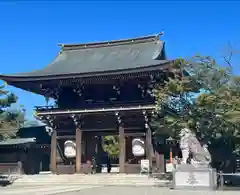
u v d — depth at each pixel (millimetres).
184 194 22172
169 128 32812
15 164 46062
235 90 29562
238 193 22641
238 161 42219
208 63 31375
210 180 25406
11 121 41875
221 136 31922
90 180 34875
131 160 40312
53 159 42156
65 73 41188
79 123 41719
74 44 53688
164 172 38719
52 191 26047
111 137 55656
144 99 41094
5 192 25703
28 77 42031
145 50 47719
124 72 38812
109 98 43219
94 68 42906
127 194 22594
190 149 27000
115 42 51781
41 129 51094
